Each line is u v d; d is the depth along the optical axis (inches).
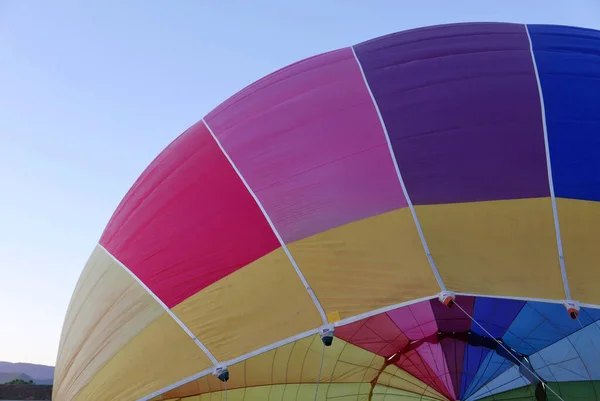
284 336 328.8
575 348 388.2
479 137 374.0
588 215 339.3
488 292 315.9
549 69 417.4
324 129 402.9
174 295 368.5
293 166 389.7
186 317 355.6
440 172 359.9
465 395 408.5
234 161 411.5
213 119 468.1
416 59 442.0
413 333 394.3
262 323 337.1
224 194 396.2
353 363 413.7
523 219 338.0
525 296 314.7
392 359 413.7
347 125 400.2
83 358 392.8
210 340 342.3
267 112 438.9
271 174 391.2
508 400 406.9
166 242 397.1
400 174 363.3
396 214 347.6
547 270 322.7
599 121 381.1
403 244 335.9
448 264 326.0
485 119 382.9
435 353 404.2
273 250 356.8
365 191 361.4
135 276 395.9
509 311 375.2
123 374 357.4
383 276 329.1
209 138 447.5
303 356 390.9
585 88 402.0
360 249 340.2
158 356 350.9
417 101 403.2
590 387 396.2
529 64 421.7
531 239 331.9
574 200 345.1
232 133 436.5
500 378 404.5
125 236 432.5
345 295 329.7
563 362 395.2
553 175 354.3
